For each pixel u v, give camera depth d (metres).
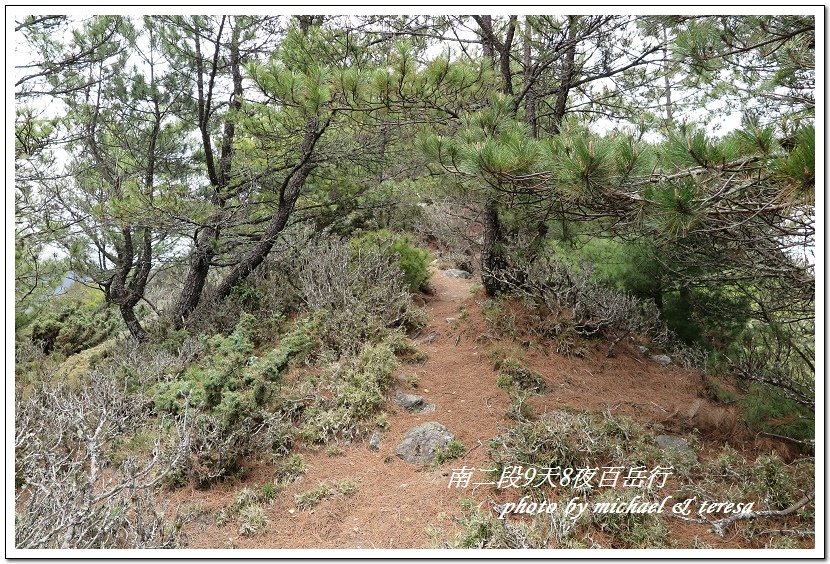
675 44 4.41
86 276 7.48
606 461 4.07
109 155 7.68
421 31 6.41
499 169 3.52
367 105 5.31
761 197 3.00
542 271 6.44
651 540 3.36
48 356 8.52
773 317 5.06
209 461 4.20
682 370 5.79
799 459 4.05
